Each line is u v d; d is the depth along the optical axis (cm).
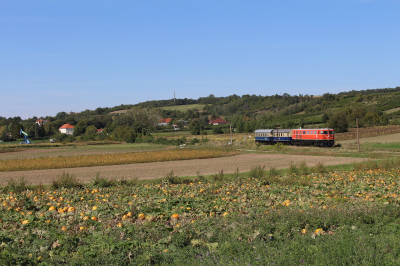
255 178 2527
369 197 1445
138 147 8981
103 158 5016
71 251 837
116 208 1300
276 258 746
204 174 3244
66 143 10762
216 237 934
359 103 16662
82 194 1827
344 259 732
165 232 974
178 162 4681
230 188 1917
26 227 1044
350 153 5244
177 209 1311
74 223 1088
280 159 4816
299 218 1043
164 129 15588
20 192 2117
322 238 888
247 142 8362
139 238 912
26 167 4000
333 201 1373
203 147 7806
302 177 2512
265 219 1027
